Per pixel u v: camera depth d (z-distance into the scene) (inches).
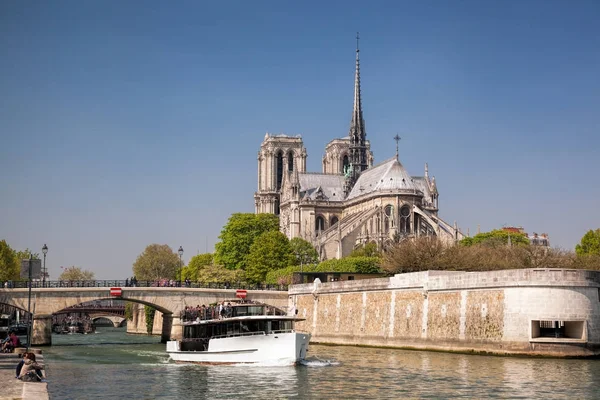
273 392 2623.0
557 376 2874.0
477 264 5162.4
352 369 3208.7
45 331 5083.7
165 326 5679.1
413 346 4165.8
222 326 3607.3
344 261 6722.4
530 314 3531.0
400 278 4340.6
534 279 3540.8
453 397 2448.3
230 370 3287.4
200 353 3636.8
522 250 5521.7
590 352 3503.9
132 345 5226.4
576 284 3528.5
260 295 5629.9
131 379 3002.0
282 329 3508.9
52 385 2834.6
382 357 3710.6
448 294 3959.2
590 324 3523.6
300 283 5767.7
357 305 4741.6
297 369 3260.3
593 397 2428.6
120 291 5344.5
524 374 2933.1
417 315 4165.8
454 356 3666.3
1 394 2182.6
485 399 2409.0
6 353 3599.9
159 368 3417.8
